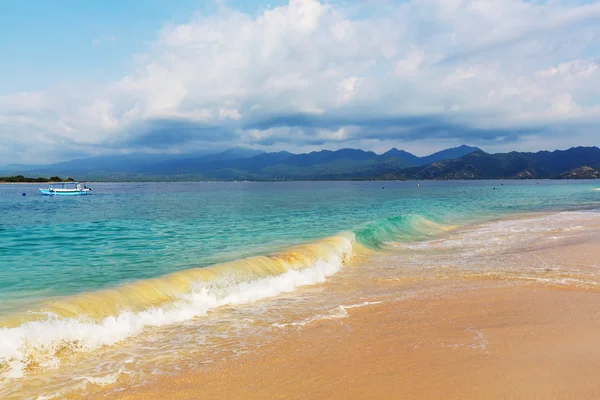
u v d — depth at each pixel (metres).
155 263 15.18
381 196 80.81
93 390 5.80
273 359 6.80
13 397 5.56
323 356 6.86
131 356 7.06
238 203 58.88
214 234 23.81
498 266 14.55
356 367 6.33
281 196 84.12
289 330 8.32
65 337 7.48
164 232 25.12
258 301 10.81
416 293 11.21
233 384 5.92
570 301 9.84
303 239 21.19
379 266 15.48
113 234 24.42
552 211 39.81
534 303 9.74
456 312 9.23
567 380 5.52
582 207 44.75
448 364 6.24
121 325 8.36
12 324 7.76
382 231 23.59
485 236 22.70
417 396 5.27
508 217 34.19
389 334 7.86
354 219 32.59
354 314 9.34
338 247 17.56
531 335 7.44
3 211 47.41
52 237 23.25
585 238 20.03
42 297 10.23
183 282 11.28
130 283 10.85
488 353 6.61
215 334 8.17
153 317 8.98
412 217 29.08
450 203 55.19
